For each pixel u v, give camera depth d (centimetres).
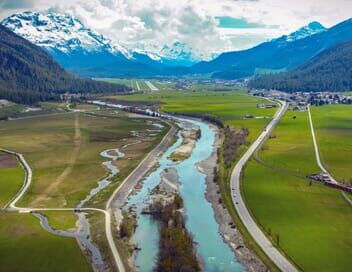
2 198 17400
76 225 14538
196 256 12194
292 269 11306
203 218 15100
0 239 13325
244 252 12431
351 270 11088
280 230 13625
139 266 11738
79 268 11594
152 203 16725
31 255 12275
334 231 13412
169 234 13025
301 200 16288
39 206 16488
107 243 13000
